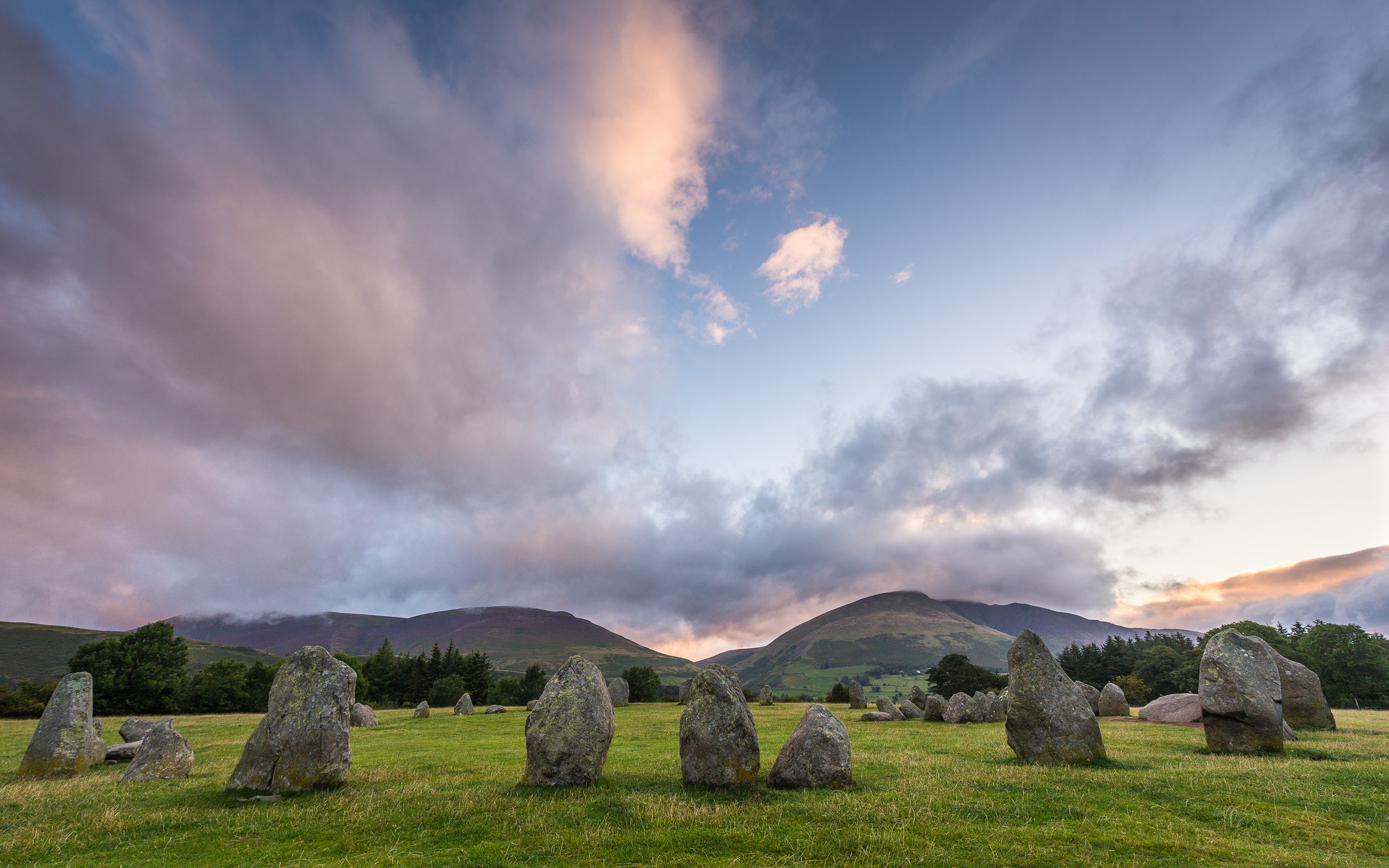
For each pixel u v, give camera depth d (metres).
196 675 82.31
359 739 31.97
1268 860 10.09
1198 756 19.17
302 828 12.90
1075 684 19.30
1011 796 14.34
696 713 16.84
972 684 86.69
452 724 40.59
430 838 12.12
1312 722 25.56
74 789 17.75
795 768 16.25
